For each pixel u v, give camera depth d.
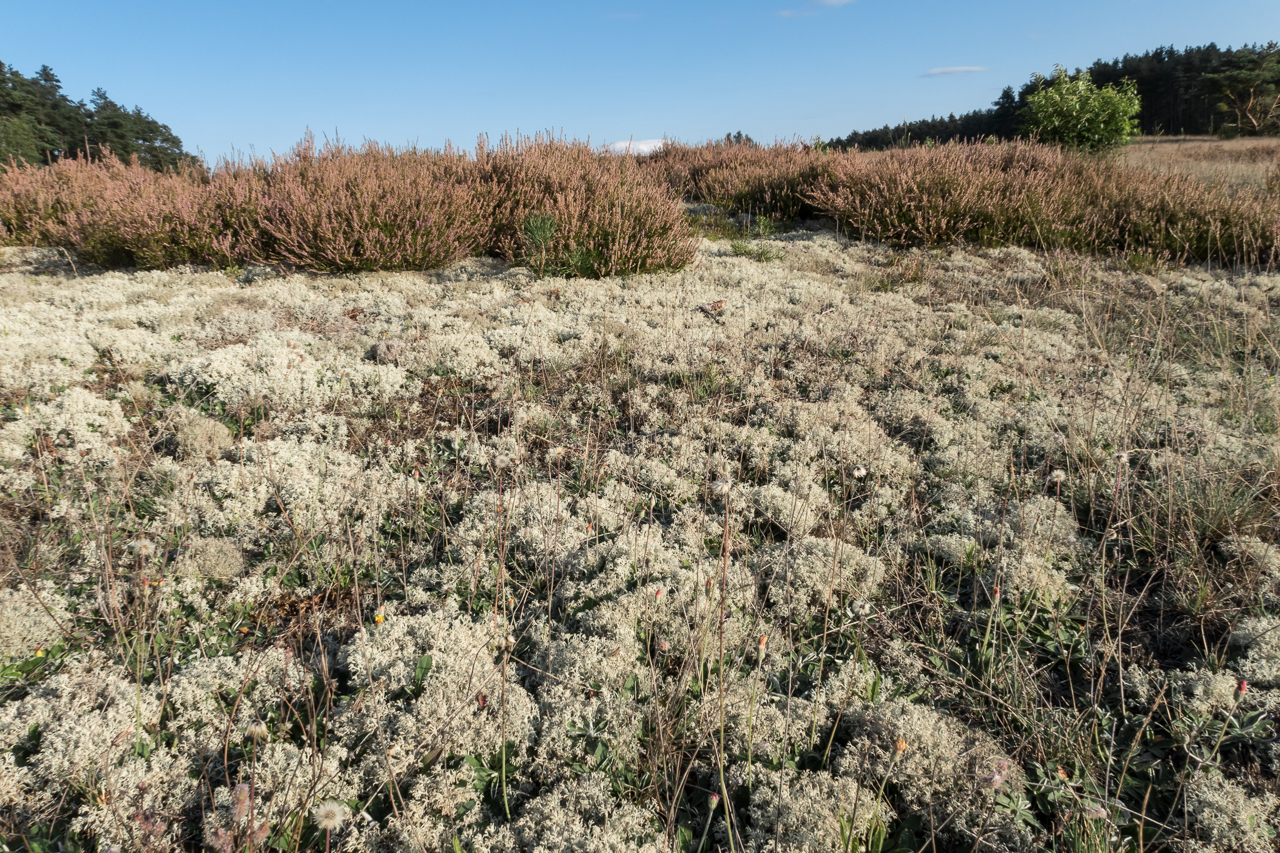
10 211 8.44
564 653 2.32
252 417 3.96
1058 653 2.36
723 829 1.82
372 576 2.79
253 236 7.02
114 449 3.24
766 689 2.23
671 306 5.77
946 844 1.78
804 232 9.32
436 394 4.34
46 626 2.32
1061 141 13.24
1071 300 5.79
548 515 3.08
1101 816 1.64
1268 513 2.77
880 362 4.59
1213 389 4.02
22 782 1.83
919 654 2.38
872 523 3.11
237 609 2.57
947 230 8.06
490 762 2.01
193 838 1.77
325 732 1.99
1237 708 2.06
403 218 6.89
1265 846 1.66
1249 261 6.83
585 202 7.42
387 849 1.75
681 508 3.21
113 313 5.20
